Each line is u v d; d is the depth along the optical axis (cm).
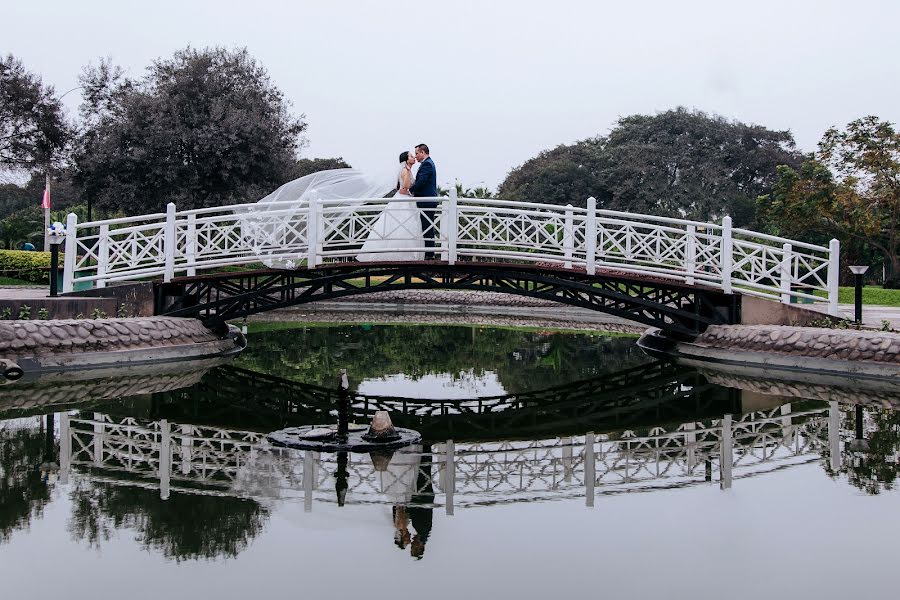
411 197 1411
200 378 1253
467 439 885
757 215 4119
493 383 1290
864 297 2461
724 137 5553
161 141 2911
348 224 1462
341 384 839
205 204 2975
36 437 816
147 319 1389
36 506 585
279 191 1914
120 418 928
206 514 569
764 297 1484
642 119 5641
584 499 630
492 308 2984
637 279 1452
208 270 2270
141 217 1447
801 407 1023
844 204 3441
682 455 792
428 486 663
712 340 1469
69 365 1216
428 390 1227
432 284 1429
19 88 3089
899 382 1181
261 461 738
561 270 1415
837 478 682
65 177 3216
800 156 5691
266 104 3206
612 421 1001
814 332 1316
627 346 1802
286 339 1870
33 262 2311
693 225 1454
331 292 1451
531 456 793
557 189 5428
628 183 5144
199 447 794
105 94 3234
